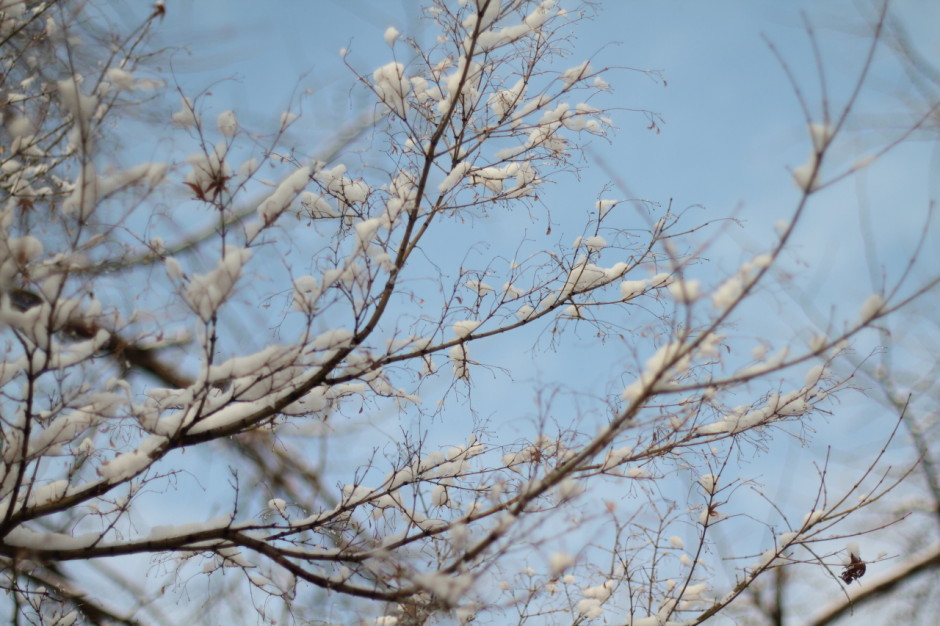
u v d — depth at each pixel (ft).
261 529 10.68
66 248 9.02
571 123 11.91
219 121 9.16
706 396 8.71
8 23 12.04
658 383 7.85
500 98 11.94
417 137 11.73
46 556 9.71
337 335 9.93
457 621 9.74
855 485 11.20
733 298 7.14
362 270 9.83
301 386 10.53
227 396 9.89
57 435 9.25
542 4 11.23
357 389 11.67
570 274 12.25
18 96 11.69
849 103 6.59
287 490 17.79
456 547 8.49
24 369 9.12
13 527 9.54
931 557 16.30
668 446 10.53
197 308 8.54
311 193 11.64
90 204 8.38
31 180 11.14
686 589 11.90
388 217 10.58
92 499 11.03
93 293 8.93
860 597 16.53
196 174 8.96
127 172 8.64
